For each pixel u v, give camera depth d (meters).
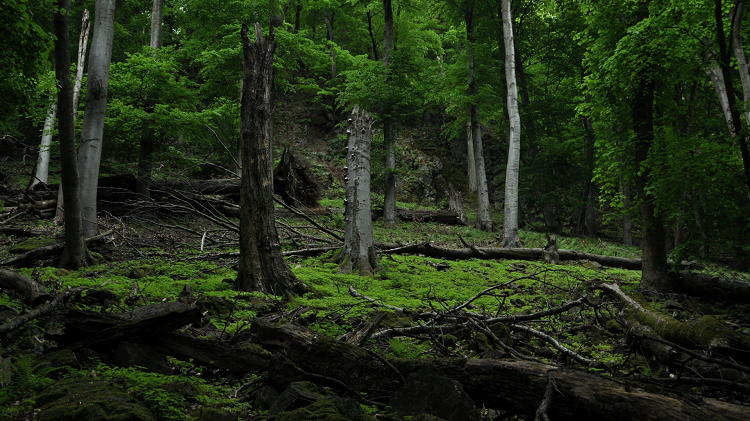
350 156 10.22
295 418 2.48
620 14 9.41
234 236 12.27
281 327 3.77
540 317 6.05
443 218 21.81
